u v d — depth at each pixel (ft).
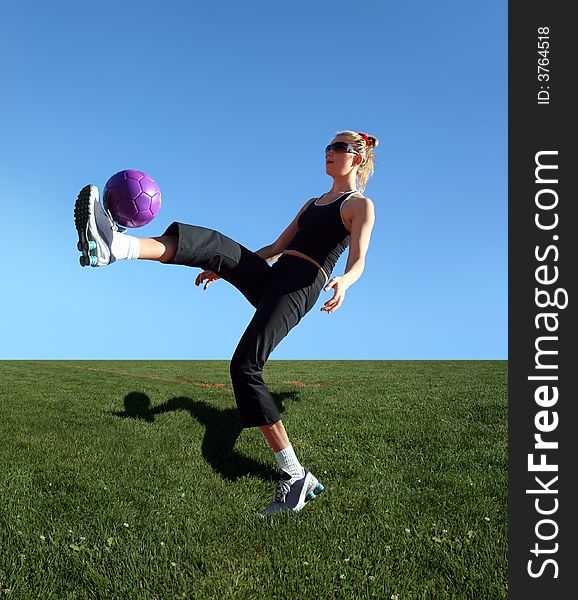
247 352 14.15
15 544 12.23
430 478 17.03
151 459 19.56
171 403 30.50
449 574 10.94
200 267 14.51
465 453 20.08
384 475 17.42
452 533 12.95
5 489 15.85
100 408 29.55
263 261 15.38
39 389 36.96
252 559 11.64
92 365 63.72
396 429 23.65
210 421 25.88
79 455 19.99
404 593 10.15
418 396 32.55
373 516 13.99
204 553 11.84
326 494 15.66
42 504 14.75
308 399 31.81
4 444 21.53
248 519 13.80
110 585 10.39
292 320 14.61
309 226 15.31
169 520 13.85
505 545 12.40
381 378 46.32
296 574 10.79
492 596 10.19
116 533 12.84
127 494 15.66
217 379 47.73
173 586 10.41
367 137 16.40
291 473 14.89
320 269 15.07
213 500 15.39
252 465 18.84
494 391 34.01
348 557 11.53
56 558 11.50
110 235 12.73
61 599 10.07
